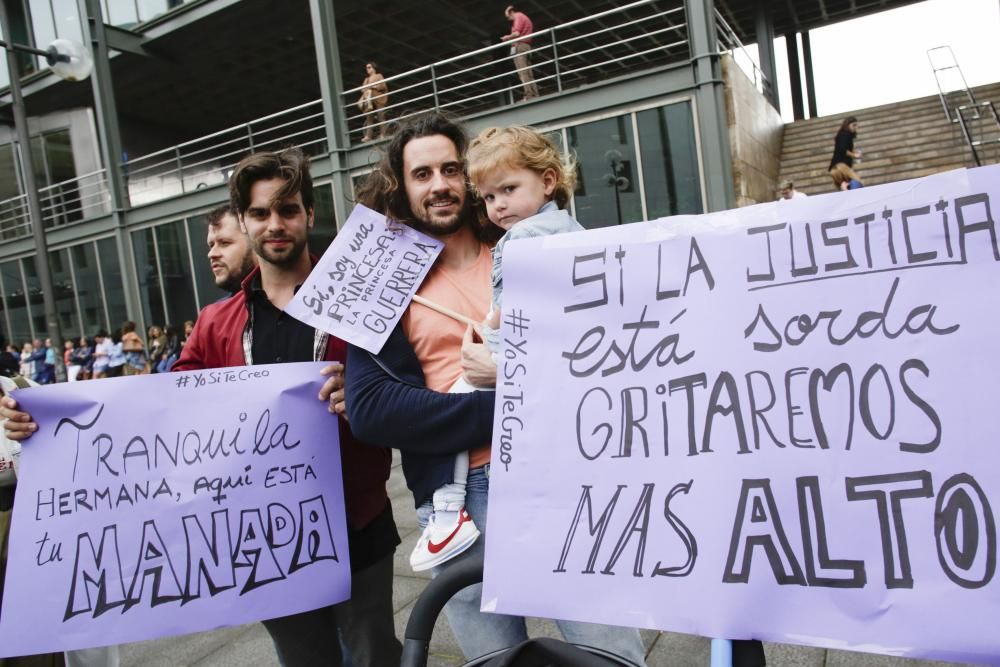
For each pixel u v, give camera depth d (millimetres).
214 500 1683
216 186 13906
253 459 1718
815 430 1091
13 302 17906
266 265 1967
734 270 1197
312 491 1745
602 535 1169
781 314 1153
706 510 1118
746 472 1110
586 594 1153
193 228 14406
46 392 1658
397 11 15570
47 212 18266
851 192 1148
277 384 1763
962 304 1060
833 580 1028
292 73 19312
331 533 1741
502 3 15969
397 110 14852
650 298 1244
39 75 17078
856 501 1046
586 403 1239
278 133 22141
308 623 1854
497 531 1228
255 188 1875
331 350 1907
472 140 1698
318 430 1776
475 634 1623
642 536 1146
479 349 1532
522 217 1623
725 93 10008
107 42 15812
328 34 12305
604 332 1260
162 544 1642
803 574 1045
